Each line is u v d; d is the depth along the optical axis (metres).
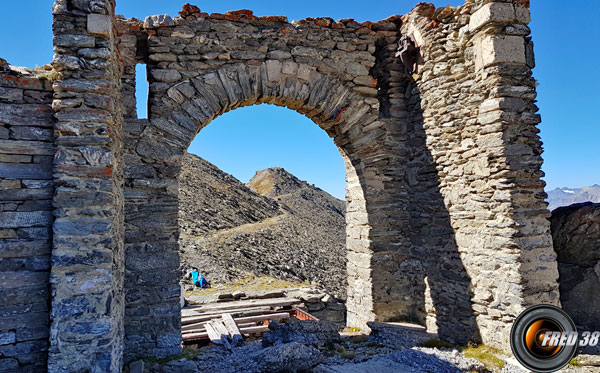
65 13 4.82
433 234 7.82
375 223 8.31
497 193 6.47
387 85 8.73
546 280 6.21
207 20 7.43
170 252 6.77
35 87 4.72
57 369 4.31
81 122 4.67
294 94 7.84
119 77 6.32
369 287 8.24
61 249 4.45
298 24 7.95
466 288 7.00
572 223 7.11
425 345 6.89
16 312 4.39
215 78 7.37
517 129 6.52
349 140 8.38
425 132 8.01
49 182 4.63
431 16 7.86
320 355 6.19
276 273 17.73
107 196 4.67
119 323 5.38
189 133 7.18
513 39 6.65
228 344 7.73
